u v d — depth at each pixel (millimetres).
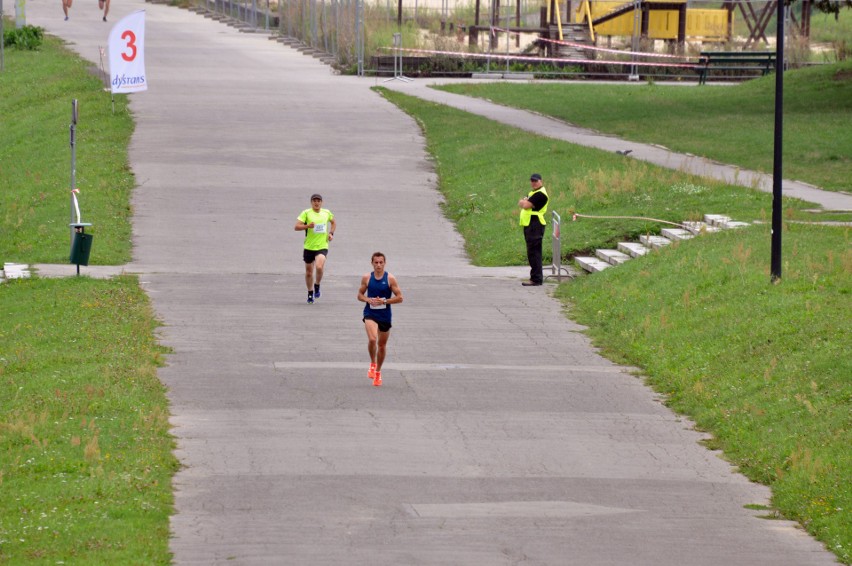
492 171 132875
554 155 134250
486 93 197625
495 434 57844
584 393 66000
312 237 86688
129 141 147250
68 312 80188
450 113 170750
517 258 104000
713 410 61812
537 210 94062
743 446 56625
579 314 85375
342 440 55875
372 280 65188
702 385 65375
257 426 57719
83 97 176500
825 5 191875
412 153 146750
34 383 62719
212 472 50719
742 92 191000
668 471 53531
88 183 125625
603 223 107688
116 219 113750
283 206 121625
